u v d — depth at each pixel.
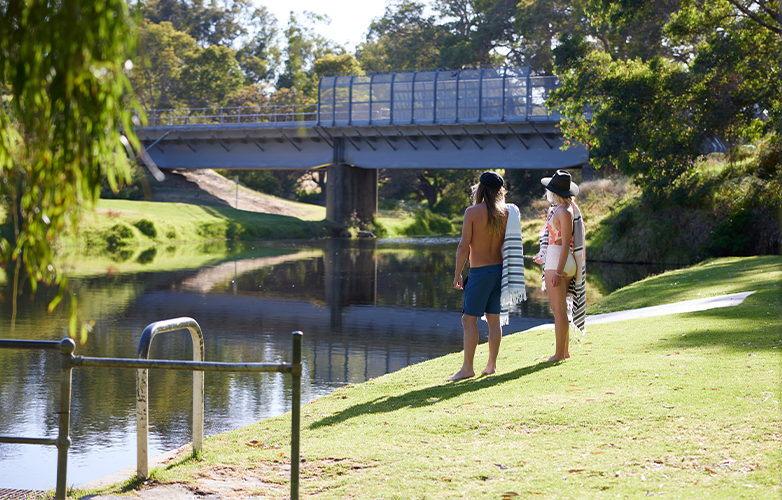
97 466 6.44
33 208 2.46
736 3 28.56
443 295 21.06
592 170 48.09
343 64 80.94
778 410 5.04
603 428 4.99
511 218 7.24
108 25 2.23
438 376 7.65
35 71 2.30
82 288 22.00
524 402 5.86
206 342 13.15
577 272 7.73
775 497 3.52
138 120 2.32
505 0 71.31
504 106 49.25
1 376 10.12
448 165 52.97
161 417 8.01
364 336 13.80
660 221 31.12
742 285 14.15
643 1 33.44
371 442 5.12
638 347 8.14
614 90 30.88
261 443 5.42
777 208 27.97
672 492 3.70
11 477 6.14
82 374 10.31
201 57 82.56
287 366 3.80
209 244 46.50
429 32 80.06
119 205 53.62
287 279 25.52
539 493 3.82
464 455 4.63
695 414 5.11
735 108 28.89
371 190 63.88
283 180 89.44
